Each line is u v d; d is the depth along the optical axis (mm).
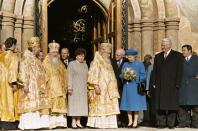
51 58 13516
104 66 13570
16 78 12852
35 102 12773
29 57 12984
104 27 19422
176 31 18312
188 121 14258
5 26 17125
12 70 12867
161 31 18359
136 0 18641
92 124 13414
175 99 13430
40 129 12969
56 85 13242
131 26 18750
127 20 17484
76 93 13344
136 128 13383
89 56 24578
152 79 13789
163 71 13539
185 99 14023
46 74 13156
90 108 13477
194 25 18531
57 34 25250
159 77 13609
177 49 18328
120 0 17281
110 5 18359
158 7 18406
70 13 24719
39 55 13719
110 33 18125
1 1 17156
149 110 14938
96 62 13562
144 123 15242
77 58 13562
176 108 13375
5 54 13102
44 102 12938
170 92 13438
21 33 17594
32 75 12883
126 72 13430
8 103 12922
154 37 18531
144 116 15227
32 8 17828
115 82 13602
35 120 12773
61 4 24484
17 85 13016
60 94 13211
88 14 23453
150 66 14609
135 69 13664
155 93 13797
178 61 13508
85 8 22359
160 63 13641
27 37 17734
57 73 13367
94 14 20734
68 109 13352
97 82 13383
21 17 17500
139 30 18641
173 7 18359
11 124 13055
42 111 12930
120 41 17219
